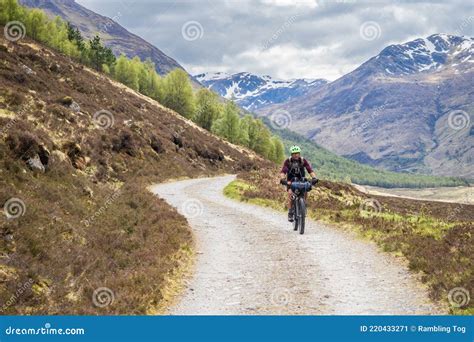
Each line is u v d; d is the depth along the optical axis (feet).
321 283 35.86
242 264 42.93
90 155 108.68
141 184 120.26
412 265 38.42
